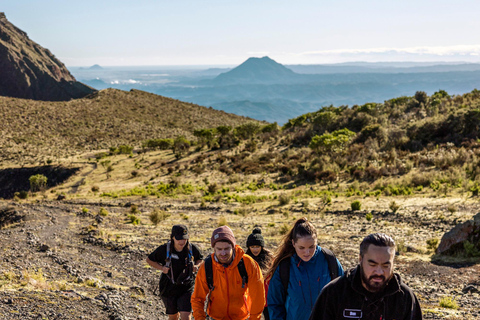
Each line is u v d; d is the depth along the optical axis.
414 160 36.97
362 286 2.38
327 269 3.55
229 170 53.94
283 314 3.59
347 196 29.41
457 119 44.19
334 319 2.51
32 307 6.46
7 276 9.12
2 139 96.25
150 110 140.88
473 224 13.01
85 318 6.31
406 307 2.42
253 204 31.34
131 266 13.08
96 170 67.62
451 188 25.47
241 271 3.77
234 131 82.62
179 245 5.00
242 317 3.90
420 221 18.83
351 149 47.56
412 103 70.62
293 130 76.75
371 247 2.25
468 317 7.35
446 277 10.73
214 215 27.56
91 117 124.00
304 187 37.28
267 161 55.59
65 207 34.84
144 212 30.84
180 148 75.94
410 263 12.31
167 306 5.29
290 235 3.59
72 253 14.94
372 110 68.38
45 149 92.25
